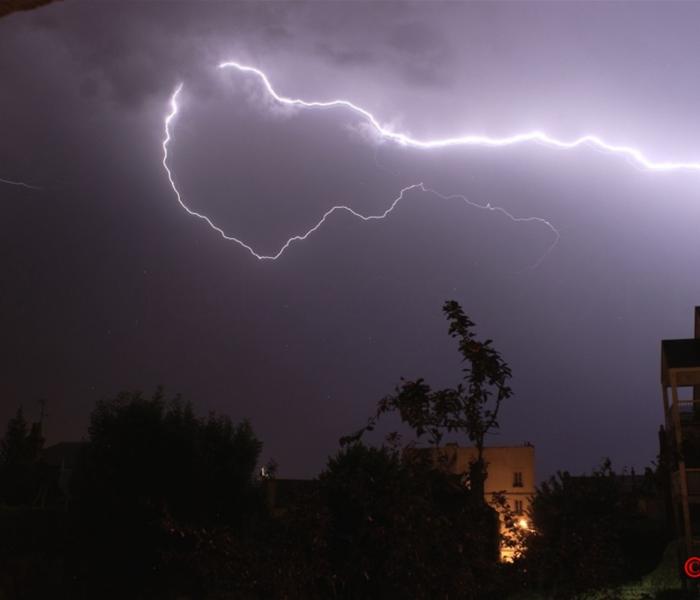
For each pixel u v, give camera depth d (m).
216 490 21.19
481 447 6.63
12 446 45.59
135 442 20.77
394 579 6.26
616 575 7.67
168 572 17.38
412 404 6.48
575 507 7.41
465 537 6.32
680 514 22.92
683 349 25.08
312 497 6.48
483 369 6.54
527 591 7.82
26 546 20.17
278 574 6.36
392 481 6.30
